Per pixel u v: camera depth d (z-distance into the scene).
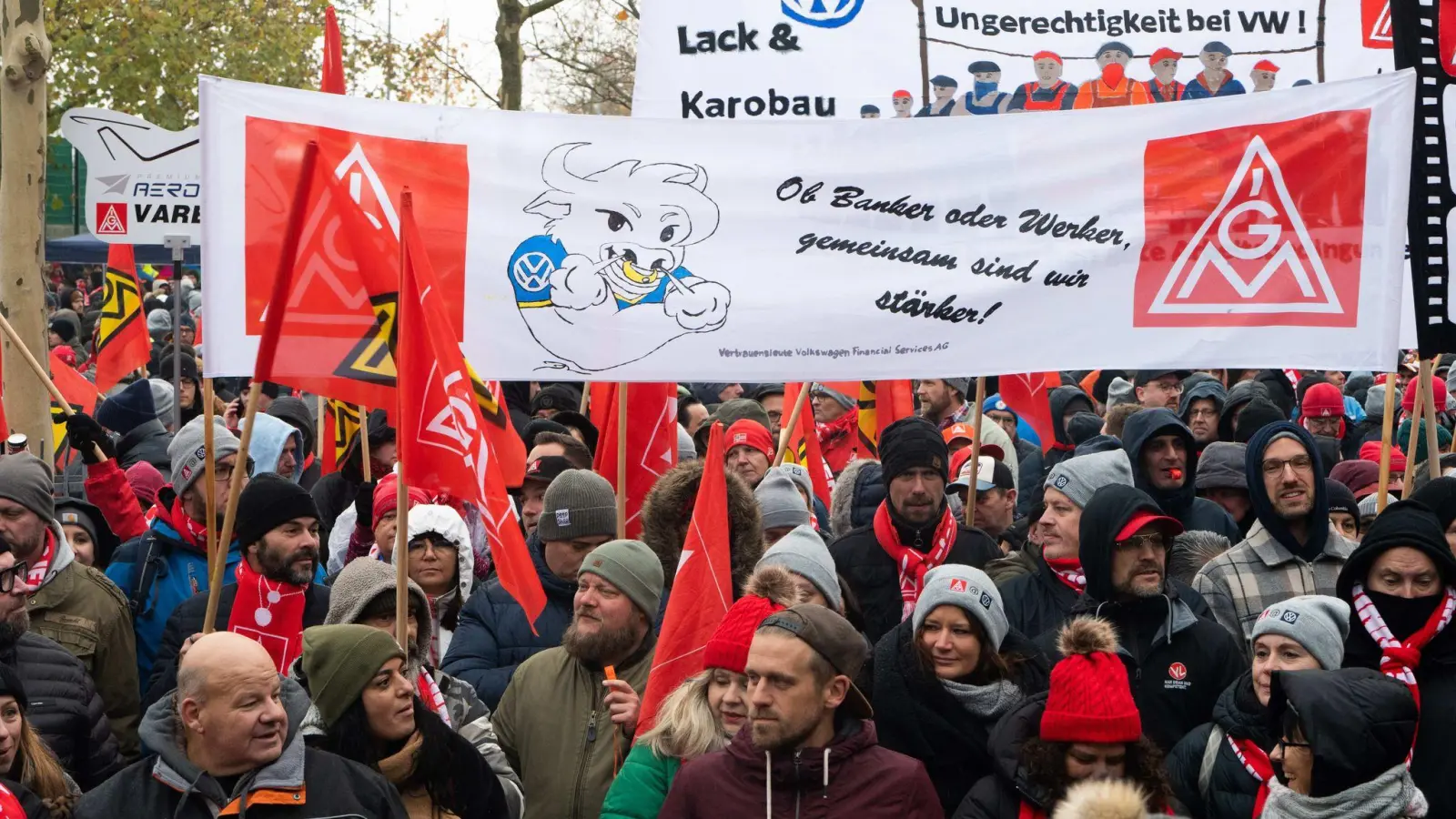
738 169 5.79
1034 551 6.20
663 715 4.48
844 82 6.75
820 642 3.96
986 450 8.28
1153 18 6.86
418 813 4.35
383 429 8.12
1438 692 4.52
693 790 4.04
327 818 3.95
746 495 5.61
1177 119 5.77
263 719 3.91
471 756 4.40
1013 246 5.82
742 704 4.31
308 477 9.47
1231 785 4.58
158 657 5.69
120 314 11.52
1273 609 4.65
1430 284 6.05
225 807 3.90
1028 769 4.19
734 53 6.70
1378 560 4.61
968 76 6.81
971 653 4.79
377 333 5.14
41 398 8.36
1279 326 5.74
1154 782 4.13
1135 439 6.80
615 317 5.76
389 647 4.32
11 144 8.27
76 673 5.11
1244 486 7.19
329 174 5.06
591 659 4.94
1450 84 6.04
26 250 8.33
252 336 5.33
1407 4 6.02
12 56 8.25
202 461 6.41
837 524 7.56
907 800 3.96
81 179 25.88
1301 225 5.71
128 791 3.98
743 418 8.58
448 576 5.83
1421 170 6.04
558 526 5.73
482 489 4.79
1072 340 5.81
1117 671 4.16
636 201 5.76
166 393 10.70
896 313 5.80
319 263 5.14
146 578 6.33
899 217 5.80
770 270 5.80
